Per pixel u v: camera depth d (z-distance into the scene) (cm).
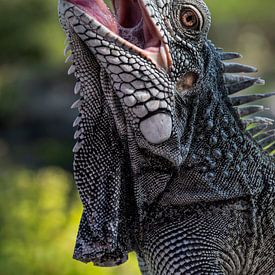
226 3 3875
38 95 4300
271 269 866
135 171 802
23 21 4191
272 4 4022
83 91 787
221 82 849
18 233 1733
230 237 818
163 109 772
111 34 746
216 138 819
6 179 2345
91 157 802
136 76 760
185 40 791
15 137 4125
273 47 4541
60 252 1630
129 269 1573
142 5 755
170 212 817
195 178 812
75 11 736
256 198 841
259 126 905
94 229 795
